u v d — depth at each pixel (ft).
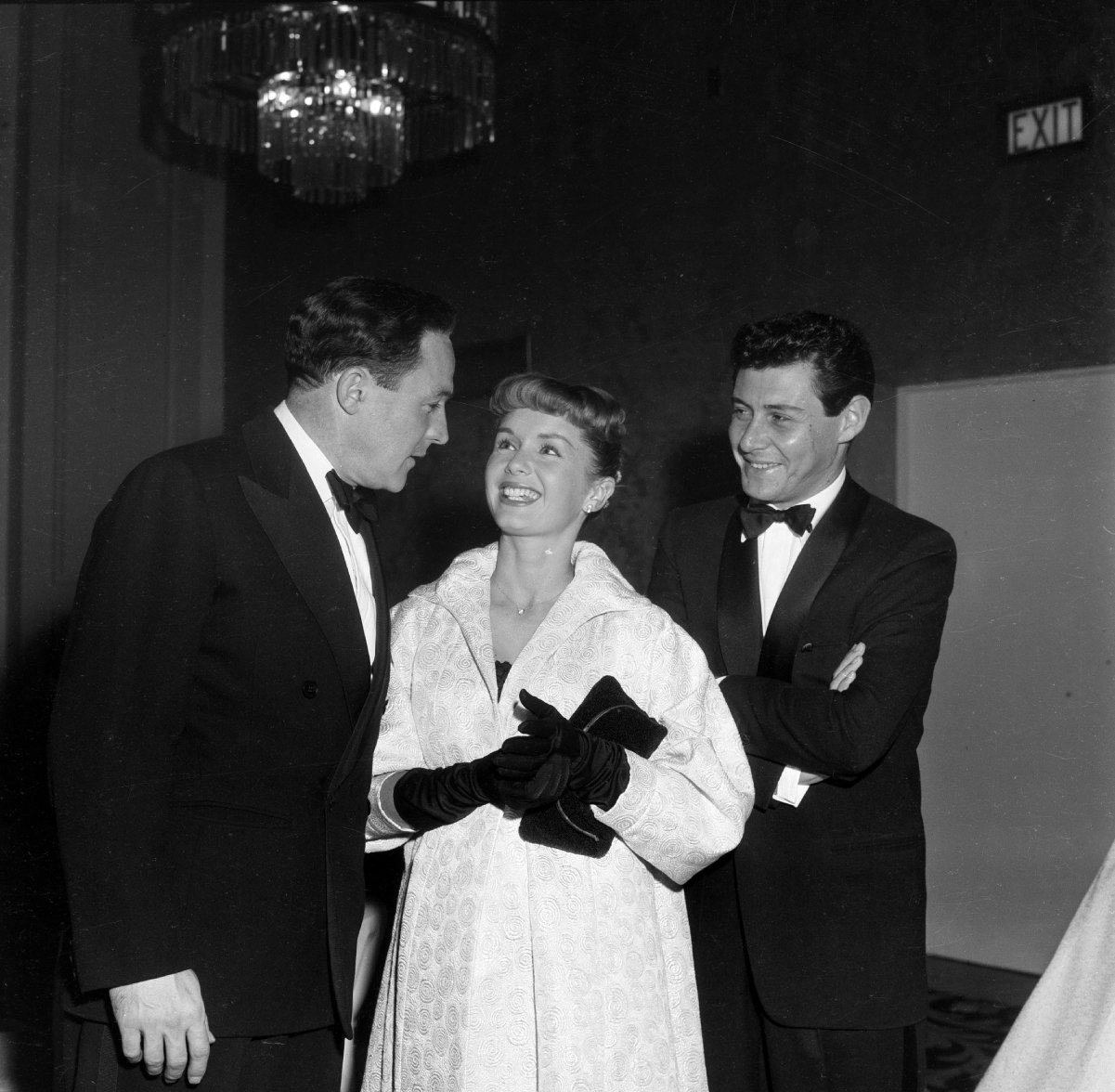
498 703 6.73
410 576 19.16
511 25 19.03
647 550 17.34
